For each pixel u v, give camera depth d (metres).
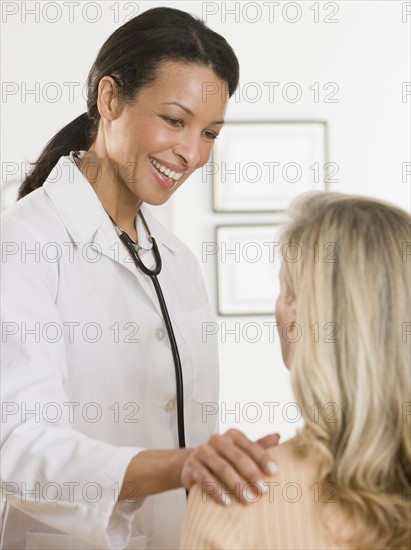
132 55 1.42
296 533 0.90
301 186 3.66
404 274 0.92
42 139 3.58
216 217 3.64
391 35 3.70
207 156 1.50
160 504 1.49
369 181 3.72
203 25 1.45
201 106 1.41
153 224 1.64
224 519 0.91
